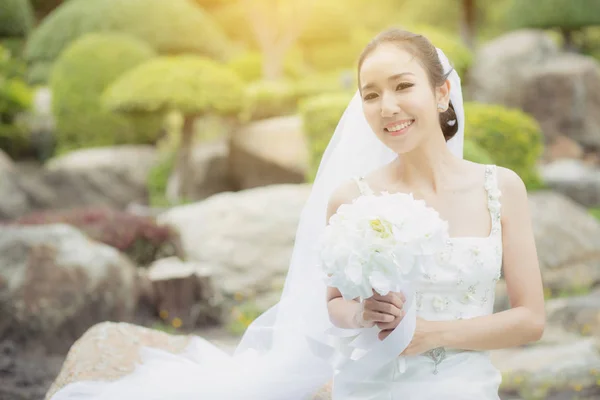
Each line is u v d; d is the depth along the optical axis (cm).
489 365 229
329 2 2034
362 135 266
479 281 226
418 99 223
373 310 207
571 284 816
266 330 275
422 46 228
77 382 274
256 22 1809
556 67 1688
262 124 1355
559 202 920
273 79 1784
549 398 498
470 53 1756
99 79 1489
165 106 1230
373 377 226
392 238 193
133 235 803
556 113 1669
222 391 261
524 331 221
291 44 2023
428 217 197
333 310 229
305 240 269
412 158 237
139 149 1412
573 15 1972
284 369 265
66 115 1490
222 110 1253
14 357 588
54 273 627
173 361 290
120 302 653
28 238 634
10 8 1720
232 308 750
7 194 1138
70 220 831
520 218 233
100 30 1708
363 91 229
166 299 709
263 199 838
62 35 1731
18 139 1527
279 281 788
